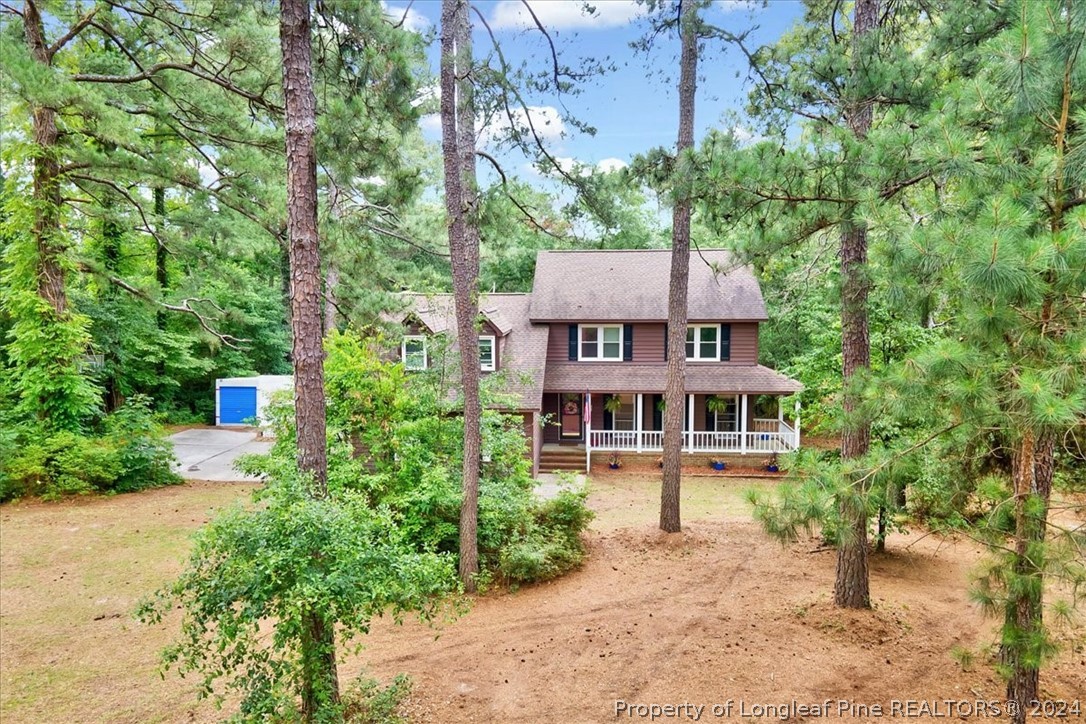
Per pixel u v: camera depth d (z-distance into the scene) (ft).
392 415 34.91
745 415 67.26
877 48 23.29
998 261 12.19
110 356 69.46
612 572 33.01
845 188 19.27
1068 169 14.23
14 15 43.11
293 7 18.79
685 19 33.37
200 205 51.88
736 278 71.31
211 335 63.62
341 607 15.43
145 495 47.06
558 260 77.00
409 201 41.04
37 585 30.19
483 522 32.40
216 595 14.90
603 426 73.20
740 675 21.67
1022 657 14.64
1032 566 14.65
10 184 45.85
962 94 16.58
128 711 20.10
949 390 14.26
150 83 52.21
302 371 19.15
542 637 25.21
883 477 16.16
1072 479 17.92
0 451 43.21
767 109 31.45
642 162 32.35
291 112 18.99
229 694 21.03
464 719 19.29
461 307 30.27
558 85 32.01
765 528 17.54
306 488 17.48
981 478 17.33
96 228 64.28
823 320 41.93
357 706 19.15
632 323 70.28
